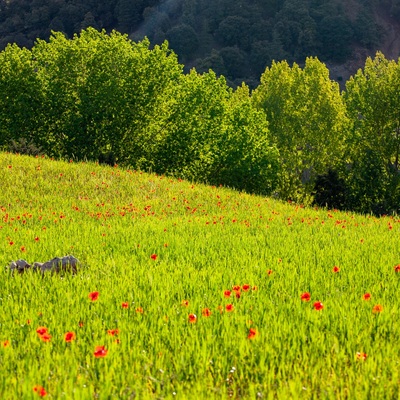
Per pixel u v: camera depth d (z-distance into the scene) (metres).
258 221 23.17
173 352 7.10
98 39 58.50
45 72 58.81
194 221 22.22
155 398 5.79
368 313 8.53
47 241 16.08
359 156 59.69
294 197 62.50
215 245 16.08
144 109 54.59
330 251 15.16
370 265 12.91
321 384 6.14
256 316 8.38
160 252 14.72
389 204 57.00
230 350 7.10
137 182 32.88
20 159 34.66
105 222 21.33
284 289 10.30
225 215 25.19
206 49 198.50
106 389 5.77
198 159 56.50
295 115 64.31
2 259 13.31
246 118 58.72
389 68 62.34
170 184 33.69
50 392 5.76
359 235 19.33
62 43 58.19
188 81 58.94
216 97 59.34
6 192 27.39
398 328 7.92
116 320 8.15
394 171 58.34
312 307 9.10
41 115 55.78
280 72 69.50
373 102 60.22
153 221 21.80
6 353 6.74
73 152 54.50
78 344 7.29
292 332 7.66
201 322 8.10
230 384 6.33
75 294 9.84
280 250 15.27
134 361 6.75
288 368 6.59
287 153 63.97
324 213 28.05
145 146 55.94
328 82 65.25
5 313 8.67
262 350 6.91
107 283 10.70
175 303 9.27
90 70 55.88
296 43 196.75
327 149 61.91
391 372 6.44
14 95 55.94
